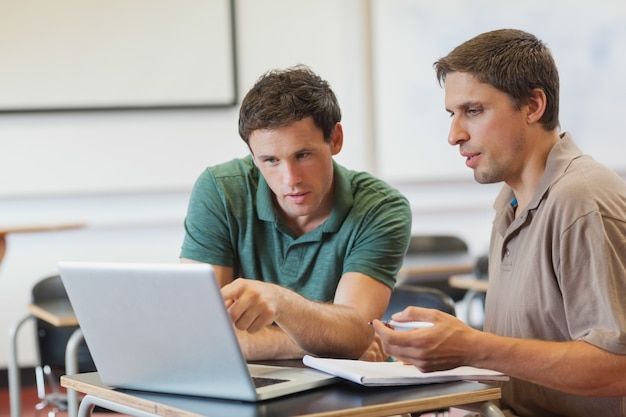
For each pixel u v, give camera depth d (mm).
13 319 5770
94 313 1891
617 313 1894
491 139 2074
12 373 3904
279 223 2473
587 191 1980
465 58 2068
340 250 2475
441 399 1790
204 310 1700
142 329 1824
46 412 5156
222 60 5887
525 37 2090
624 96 6477
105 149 5797
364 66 6148
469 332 1869
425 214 6297
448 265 4723
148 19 5793
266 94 2197
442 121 6258
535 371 1880
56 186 5750
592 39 6418
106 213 5832
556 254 2008
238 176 2559
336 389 1864
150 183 5867
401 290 3113
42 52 5688
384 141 6195
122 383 1947
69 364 3377
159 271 1718
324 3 6059
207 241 2520
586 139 6461
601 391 1899
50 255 5793
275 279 2521
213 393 1809
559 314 2041
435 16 6211
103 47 5750
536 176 2109
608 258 1927
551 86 2090
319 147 2236
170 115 5867
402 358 1873
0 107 5652
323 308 2191
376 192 2523
